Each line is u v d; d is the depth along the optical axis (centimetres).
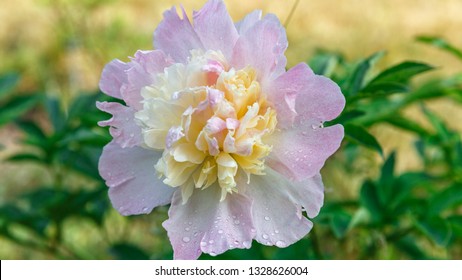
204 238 56
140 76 58
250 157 56
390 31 188
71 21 117
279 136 57
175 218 58
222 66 57
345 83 69
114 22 126
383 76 67
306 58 166
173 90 57
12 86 88
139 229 109
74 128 80
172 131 55
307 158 55
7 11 187
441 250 91
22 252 118
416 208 76
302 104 56
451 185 75
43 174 146
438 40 83
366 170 93
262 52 57
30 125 88
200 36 59
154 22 175
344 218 74
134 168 60
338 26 191
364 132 64
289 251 72
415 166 131
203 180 57
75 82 159
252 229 56
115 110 59
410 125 77
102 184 83
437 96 82
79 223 118
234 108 56
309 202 56
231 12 156
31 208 87
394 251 88
